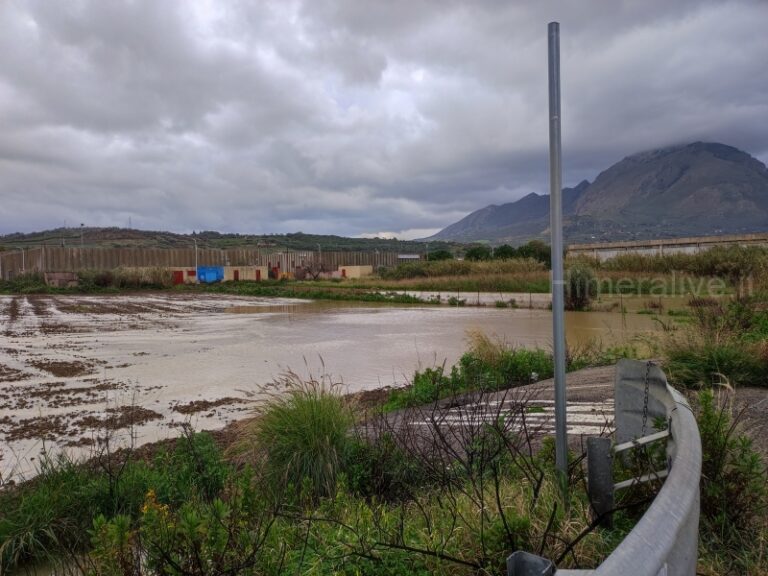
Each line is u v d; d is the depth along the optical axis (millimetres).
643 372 2740
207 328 16891
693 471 1561
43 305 27812
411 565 2383
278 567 2418
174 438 5656
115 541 2311
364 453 4148
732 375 5738
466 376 7691
